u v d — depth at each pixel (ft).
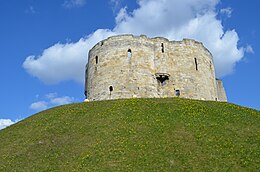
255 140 111.65
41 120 142.31
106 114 137.18
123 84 184.34
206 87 197.16
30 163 105.40
